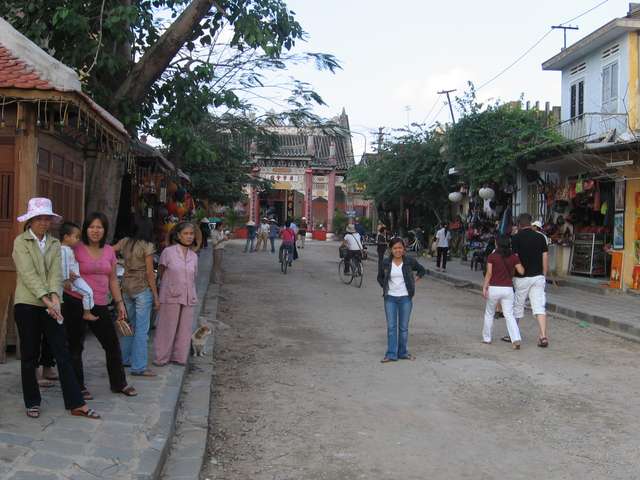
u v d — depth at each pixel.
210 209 35.00
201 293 15.91
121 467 5.01
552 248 21.27
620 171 17.59
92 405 6.50
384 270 9.88
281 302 15.95
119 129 9.55
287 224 23.78
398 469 5.69
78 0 11.84
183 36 12.29
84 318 6.57
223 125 22.45
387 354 9.78
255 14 12.80
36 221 5.82
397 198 34.69
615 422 7.08
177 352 8.47
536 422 7.04
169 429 5.93
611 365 9.82
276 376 8.87
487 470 5.70
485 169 22.30
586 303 15.85
